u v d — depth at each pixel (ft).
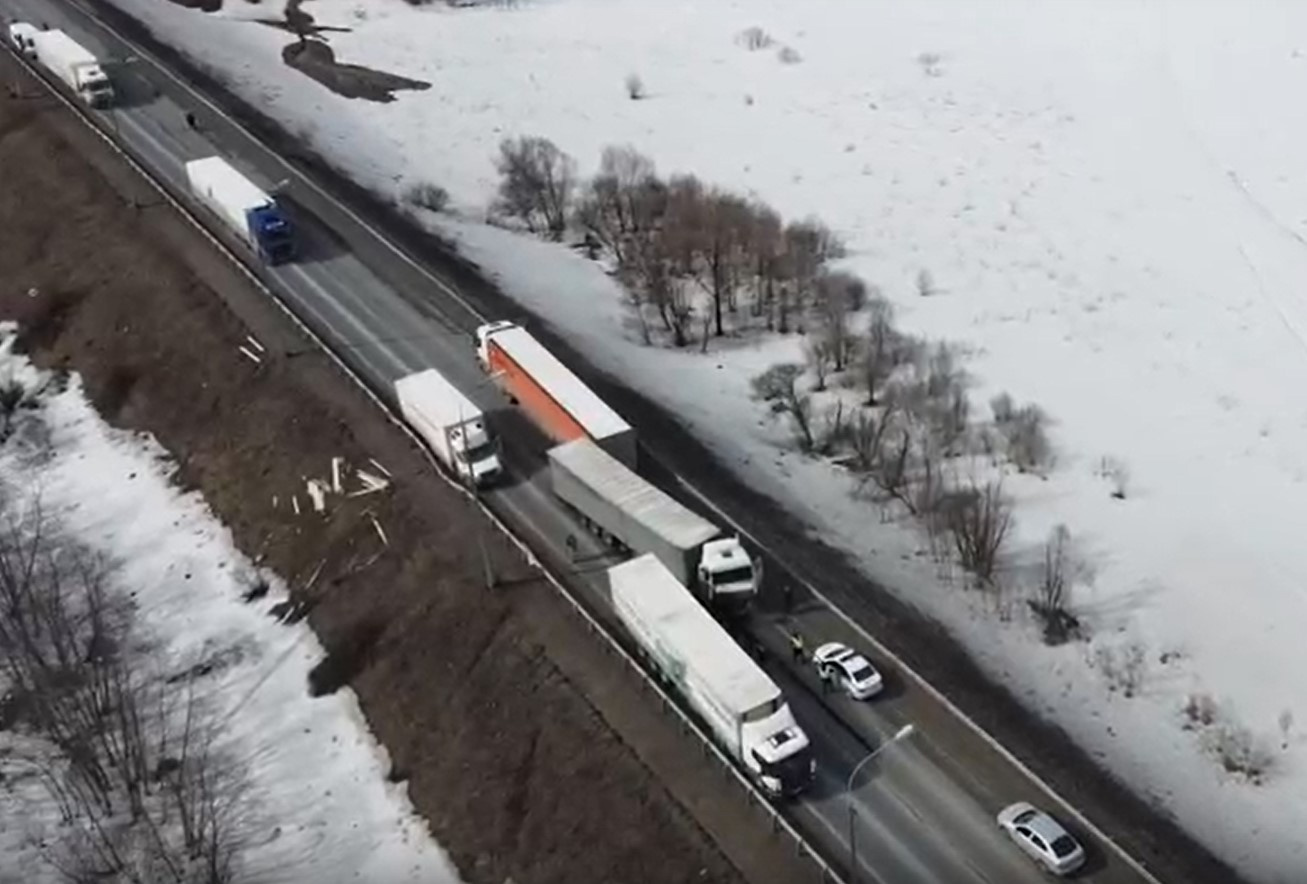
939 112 403.95
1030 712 198.80
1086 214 344.69
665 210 335.26
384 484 241.96
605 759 187.52
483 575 220.02
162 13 449.89
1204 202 347.36
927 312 304.30
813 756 183.93
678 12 485.15
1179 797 185.68
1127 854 168.25
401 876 189.37
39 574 242.37
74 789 206.90
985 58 439.63
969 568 225.35
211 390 276.82
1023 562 229.25
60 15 436.35
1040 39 451.94
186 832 193.57
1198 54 431.84
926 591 222.07
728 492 244.63
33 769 213.46
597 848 178.19
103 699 215.92
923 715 189.47
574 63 444.55
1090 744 193.67
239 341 282.77
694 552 201.67
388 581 228.22
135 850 196.95
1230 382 276.82
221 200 303.48
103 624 235.81
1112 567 229.04
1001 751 182.39
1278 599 220.64
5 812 206.28
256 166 345.51
